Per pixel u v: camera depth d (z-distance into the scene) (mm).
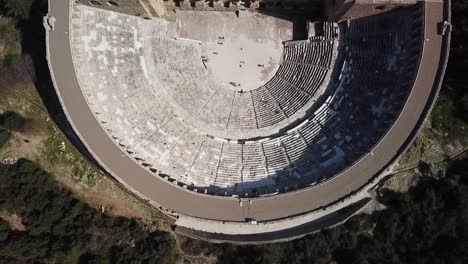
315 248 54625
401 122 54406
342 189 54188
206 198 53719
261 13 60469
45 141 54781
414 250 55625
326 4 58438
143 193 52875
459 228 55312
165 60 58469
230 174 56688
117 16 56031
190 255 55156
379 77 57781
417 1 54312
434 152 56781
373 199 56250
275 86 60344
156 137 55875
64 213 52750
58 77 51781
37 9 54438
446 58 53719
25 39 55219
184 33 60312
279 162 57594
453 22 56500
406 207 55375
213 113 58969
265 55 60438
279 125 59125
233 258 54719
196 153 57062
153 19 58375
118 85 55281
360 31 58312
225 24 60406
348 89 58656
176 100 58125
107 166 52281
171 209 53094
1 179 52094
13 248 51125
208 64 60281
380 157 54375
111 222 53500
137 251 53750
